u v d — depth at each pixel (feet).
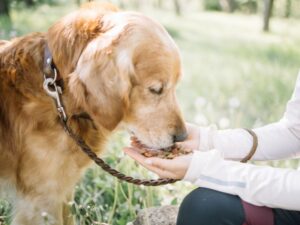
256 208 2.43
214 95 8.11
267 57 13.29
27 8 15.64
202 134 3.05
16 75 2.95
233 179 2.45
